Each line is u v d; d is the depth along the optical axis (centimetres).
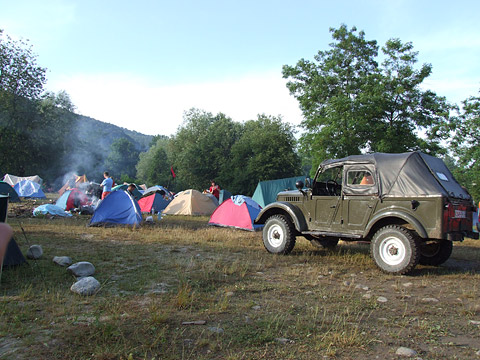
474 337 364
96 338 340
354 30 2512
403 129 2181
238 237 1059
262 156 3512
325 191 830
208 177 4347
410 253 632
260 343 340
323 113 2477
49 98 3816
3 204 593
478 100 1750
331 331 371
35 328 364
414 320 412
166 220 1556
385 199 686
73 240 916
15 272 570
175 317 404
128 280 555
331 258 787
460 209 665
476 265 766
